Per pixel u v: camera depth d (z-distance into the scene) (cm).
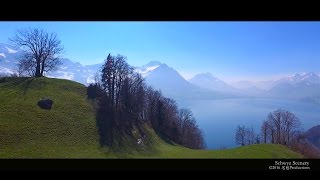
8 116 7044
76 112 8044
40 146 6097
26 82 9244
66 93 8994
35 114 7400
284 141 12625
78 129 7269
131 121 9031
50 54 10931
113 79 9656
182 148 8362
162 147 7969
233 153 6881
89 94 9288
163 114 11375
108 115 8500
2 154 5472
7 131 6384
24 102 7869
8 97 8000
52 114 7606
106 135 7425
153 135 9038
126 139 7619
